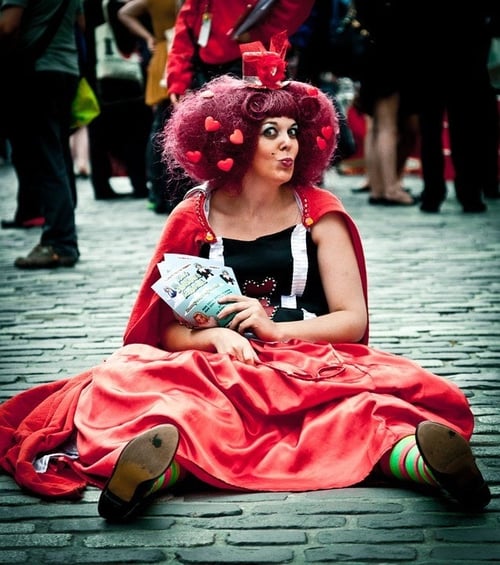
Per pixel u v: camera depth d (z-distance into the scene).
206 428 3.10
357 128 13.33
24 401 3.74
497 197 10.12
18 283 6.52
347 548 2.78
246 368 3.24
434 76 8.73
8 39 6.48
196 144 3.61
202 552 2.77
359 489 3.15
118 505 2.89
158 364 3.27
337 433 3.16
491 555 2.74
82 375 3.75
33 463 3.34
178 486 3.22
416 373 3.36
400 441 3.11
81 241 8.03
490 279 6.40
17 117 6.79
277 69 3.56
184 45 5.77
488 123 9.25
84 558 2.76
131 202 10.55
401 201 9.74
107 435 3.18
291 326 3.48
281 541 2.83
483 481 2.93
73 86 7.02
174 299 3.43
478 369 4.56
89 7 10.02
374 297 5.96
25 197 8.64
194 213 3.64
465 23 8.53
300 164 3.68
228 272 3.51
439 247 7.44
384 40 8.96
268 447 3.21
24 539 2.88
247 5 5.43
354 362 3.40
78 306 5.89
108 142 10.65
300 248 3.63
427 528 2.89
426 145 9.02
